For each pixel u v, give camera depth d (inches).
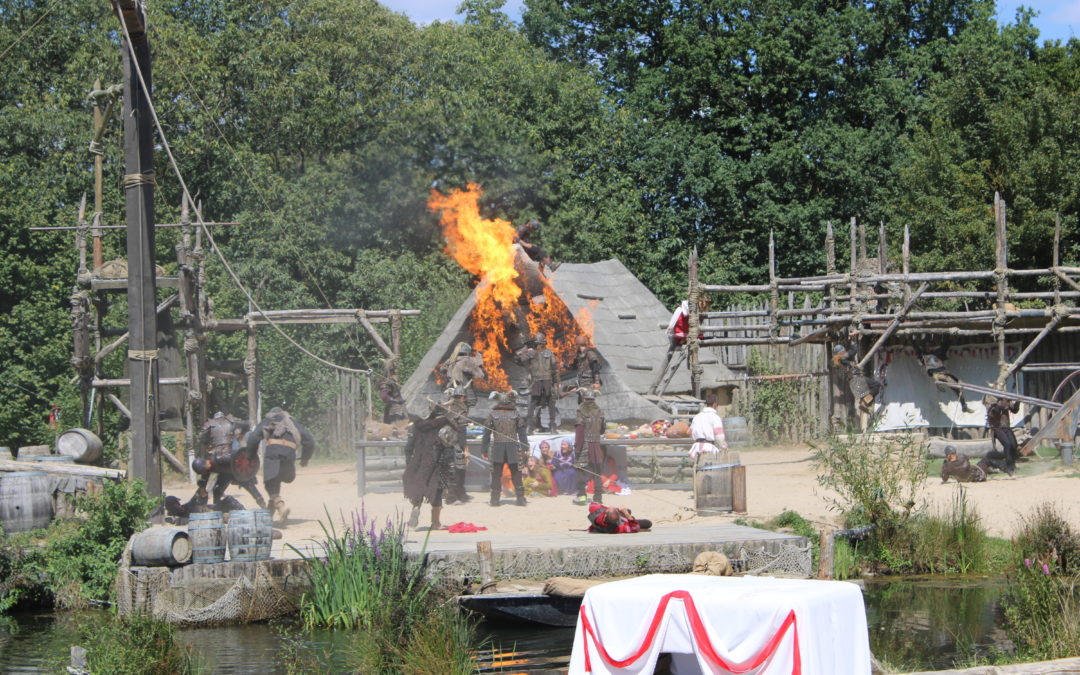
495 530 644.7
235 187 1444.4
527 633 496.1
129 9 644.7
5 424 1274.6
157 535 532.1
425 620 449.1
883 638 460.1
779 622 292.7
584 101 1673.2
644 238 1681.8
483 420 928.9
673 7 1910.7
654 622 315.9
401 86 1573.6
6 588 553.0
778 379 1244.5
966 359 1106.1
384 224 1541.6
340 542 559.8
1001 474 847.7
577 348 956.6
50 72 1641.2
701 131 1800.0
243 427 676.1
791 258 1732.3
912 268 1489.9
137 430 651.5
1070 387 1080.8
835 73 1760.6
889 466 682.8
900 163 1721.2
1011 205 1503.4
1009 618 430.0
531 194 1610.5
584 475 757.9
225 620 521.3
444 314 1406.3
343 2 1539.1
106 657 390.9
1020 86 1631.4
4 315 1317.7
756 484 832.9
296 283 1429.6
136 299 655.1
